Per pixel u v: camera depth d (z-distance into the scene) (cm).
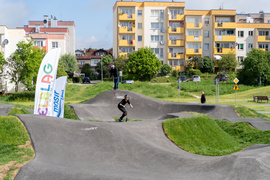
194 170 801
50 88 1376
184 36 6069
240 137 1562
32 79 4172
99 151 960
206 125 1459
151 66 5419
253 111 2222
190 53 6056
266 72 4922
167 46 6075
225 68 5884
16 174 774
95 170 807
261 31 6244
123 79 5688
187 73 5819
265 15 7594
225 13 6072
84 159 920
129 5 6019
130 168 853
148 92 4100
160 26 6134
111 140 1005
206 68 5906
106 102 2248
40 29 7256
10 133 1002
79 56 9269
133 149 968
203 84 4881
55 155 926
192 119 1438
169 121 1351
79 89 4272
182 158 888
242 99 3647
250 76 4978
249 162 763
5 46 4141
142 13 6125
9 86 4219
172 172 803
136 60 5447
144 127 1258
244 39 6209
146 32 6106
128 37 6119
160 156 917
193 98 3806
